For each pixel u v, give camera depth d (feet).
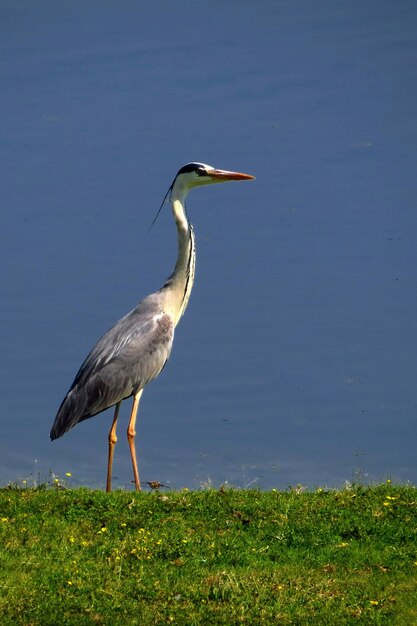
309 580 44.70
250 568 45.65
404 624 41.19
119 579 43.60
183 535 47.98
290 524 50.06
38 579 43.16
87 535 47.85
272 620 41.24
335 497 53.67
